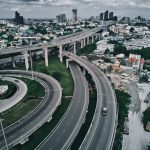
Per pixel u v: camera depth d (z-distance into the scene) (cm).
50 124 13962
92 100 17612
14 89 19025
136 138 13675
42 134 12875
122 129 14225
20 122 13325
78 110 14838
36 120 13525
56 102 16088
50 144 11138
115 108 14912
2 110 15138
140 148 12756
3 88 18750
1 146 10981
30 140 12281
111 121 13275
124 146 12838
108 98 16462
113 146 12350
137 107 17488
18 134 12000
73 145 12069
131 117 16075
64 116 13962
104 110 14288
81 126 13338
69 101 17375
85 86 19475
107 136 11812
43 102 16188
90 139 11550
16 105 16412
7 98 17475
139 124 15250
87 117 14975
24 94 17850
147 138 13750
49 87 19212
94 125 12862
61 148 10819
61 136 11819
